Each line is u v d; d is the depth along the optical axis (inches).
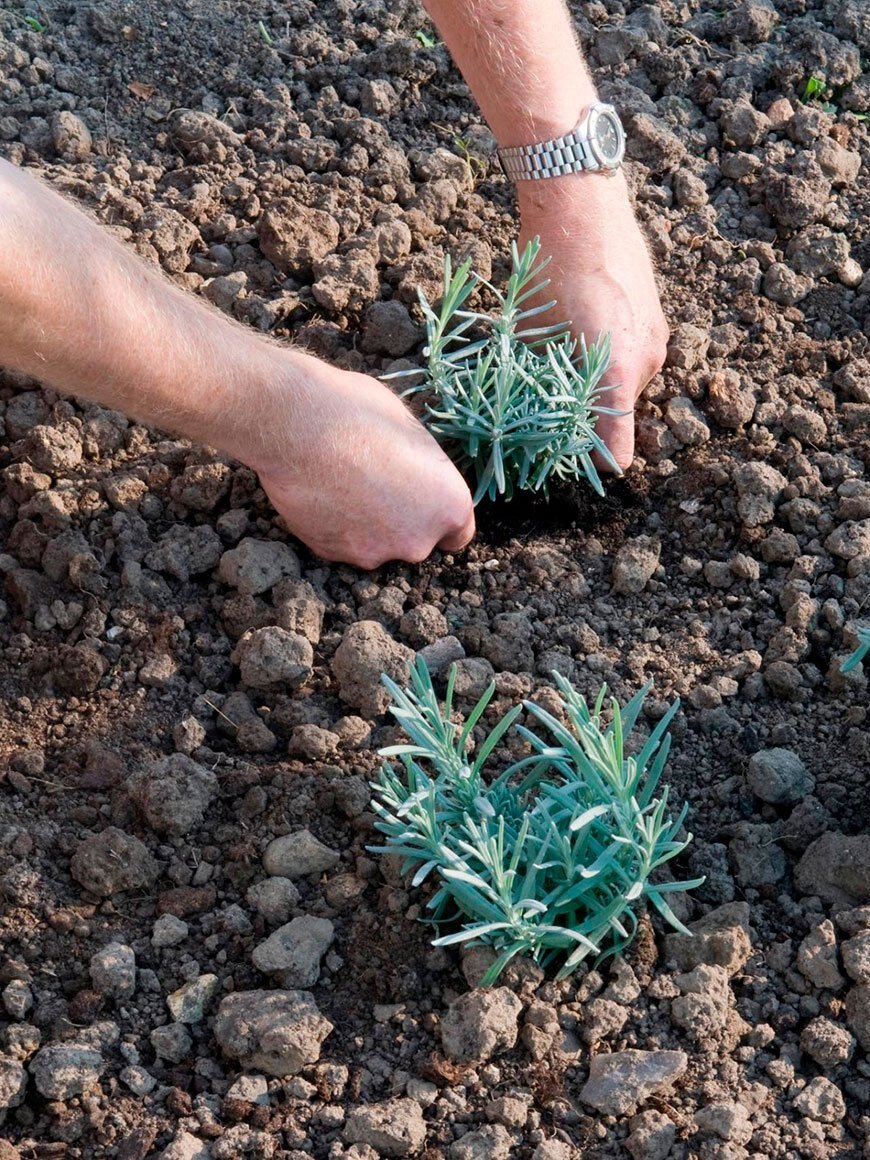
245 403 54.7
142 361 53.1
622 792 51.7
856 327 63.2
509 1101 51.0
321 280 62.2
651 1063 51.3
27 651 57.3
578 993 52.2
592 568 59.2
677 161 66.2
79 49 67.9
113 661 57.1
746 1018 52.3
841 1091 51.5
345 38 68.6
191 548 58.4
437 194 64.5
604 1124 51.0
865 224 65.4
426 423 59.5
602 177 60.0
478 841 51.0
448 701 52.9
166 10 68.7
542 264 58.2
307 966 52.6
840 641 57.4
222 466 59.5
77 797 55.1
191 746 55.6
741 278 63.8
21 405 60.4
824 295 63.8
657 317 60.5
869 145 67.2
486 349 61.3
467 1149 50.6
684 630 58.0
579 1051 51.7
